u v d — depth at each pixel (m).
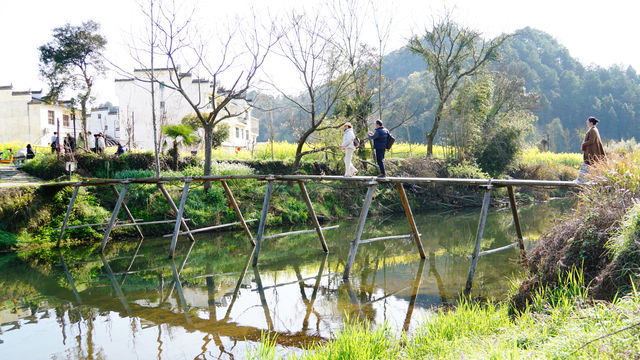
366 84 23.81
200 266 11.88
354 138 12.49
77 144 23.62
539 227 17.77
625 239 5.11
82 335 6.73
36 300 8.76
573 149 87.25
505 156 29.31
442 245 14.45
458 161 28.27
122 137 37.53
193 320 7.36
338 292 9.00
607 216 5.86
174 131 19.67
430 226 18.91
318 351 4.93
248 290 9.38
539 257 6.68
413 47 30.50
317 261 12.34
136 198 16.94
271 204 19.41
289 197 20.44
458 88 31.20
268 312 7.75
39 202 15.12
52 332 6.89
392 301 8.21
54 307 8.27
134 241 15.45
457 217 22.02
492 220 20.66
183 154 23.34
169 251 13.20
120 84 37.72
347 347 4.67
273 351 5.06
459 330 5.12
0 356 5.99
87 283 10.12
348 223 20.00
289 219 19.14
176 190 17.67
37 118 38.97
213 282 10.13
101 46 25.89
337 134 21.23
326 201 21.47
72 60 25.31
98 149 21.88
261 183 20.78
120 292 9.32
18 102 38.88
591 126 10.10
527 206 27.16
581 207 6.83
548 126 85.56
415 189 25.39
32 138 38.84
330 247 14.52
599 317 3.95
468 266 11.06
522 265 7.48
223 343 6.23
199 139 26.47
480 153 29.55
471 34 29.19
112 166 20.00
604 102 100.19
